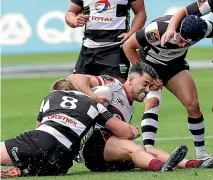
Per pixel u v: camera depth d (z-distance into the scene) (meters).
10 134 32.94
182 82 23.84
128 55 23.56
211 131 31.27
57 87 21.75
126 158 20.94
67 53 76.50
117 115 21.66
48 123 20.52
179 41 22.08
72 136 20.38
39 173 20.48
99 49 26.41
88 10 26.45
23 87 54.88
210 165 20.73
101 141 21.14
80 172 21.55
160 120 36.56
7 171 20.22
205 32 21.75
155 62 23.84
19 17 75.12
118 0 26.17
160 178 19.20
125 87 21.94
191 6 22.22
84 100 20.86
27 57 74.75
